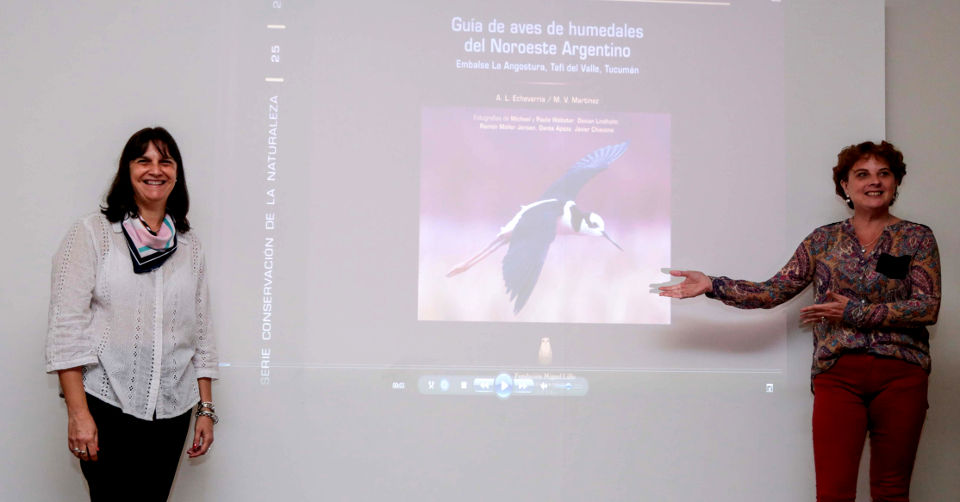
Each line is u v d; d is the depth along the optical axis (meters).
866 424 2.54
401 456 2.76
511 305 2.81
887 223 2.61
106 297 2.17
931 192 3.01
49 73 2.73
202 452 2.41
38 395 2.69
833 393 2.55
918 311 2.44
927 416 2.97
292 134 2.79
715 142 2.90
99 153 2.74
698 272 2.69
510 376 2.80
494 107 2.85
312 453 2.73
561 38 2.89
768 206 2.90
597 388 2.82
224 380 2.71
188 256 2.37
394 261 2.79
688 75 2.91
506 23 2.88
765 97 2.92
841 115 2.93
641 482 2.81
